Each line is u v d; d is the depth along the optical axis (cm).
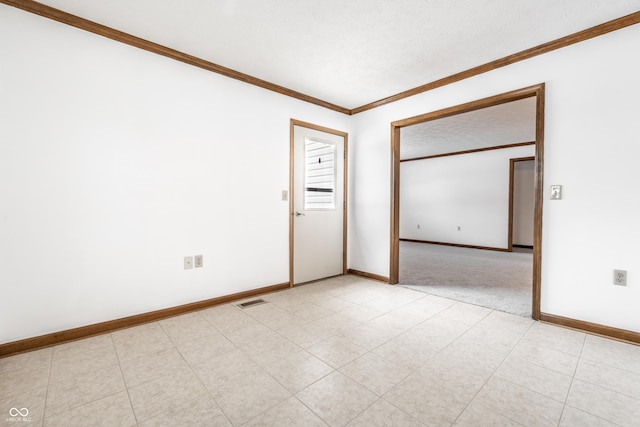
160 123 251
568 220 236
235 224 301
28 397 151
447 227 749
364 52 256
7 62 190
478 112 402
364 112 394
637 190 209
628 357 191
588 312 229
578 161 231
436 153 740
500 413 141
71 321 215
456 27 219
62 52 208
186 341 213
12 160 192
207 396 153
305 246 368
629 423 133
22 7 192
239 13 204
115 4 195
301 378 169
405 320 254
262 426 133
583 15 204
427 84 322
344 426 132
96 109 221
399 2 191
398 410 143
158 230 252
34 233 200
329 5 195
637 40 205
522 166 712
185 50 255
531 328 237
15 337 195
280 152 337
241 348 203
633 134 210
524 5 194
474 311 275
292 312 271
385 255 374
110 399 150
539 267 250
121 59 231
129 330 231
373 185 386
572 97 232
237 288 305
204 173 278
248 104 308
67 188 211
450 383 164
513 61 260
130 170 237
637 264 210
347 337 221
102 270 227
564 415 139
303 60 271
